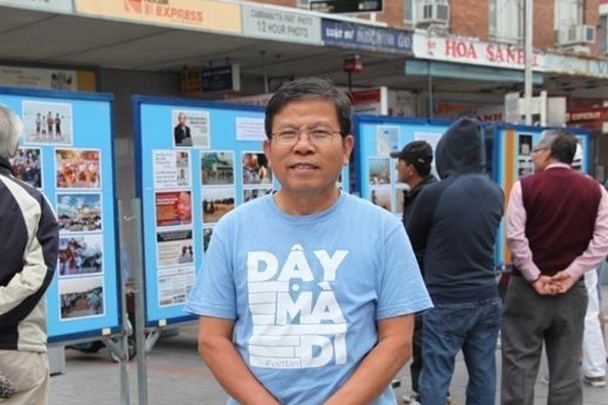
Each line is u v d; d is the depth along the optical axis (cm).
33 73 1045
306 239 222
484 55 1270
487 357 443
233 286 227
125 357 451
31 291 308
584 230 449
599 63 1485
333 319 216
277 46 1020
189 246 475
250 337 221
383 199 648
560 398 459
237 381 219
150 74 1175
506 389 463
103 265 435
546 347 471
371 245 222
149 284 457
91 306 430
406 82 1418
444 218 427
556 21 1802
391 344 221
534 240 452
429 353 437
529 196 451
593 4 1892
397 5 1438
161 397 623
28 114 401
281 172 223
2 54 1002
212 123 486
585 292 459
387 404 229
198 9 873
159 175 459
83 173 425
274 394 218
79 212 423
